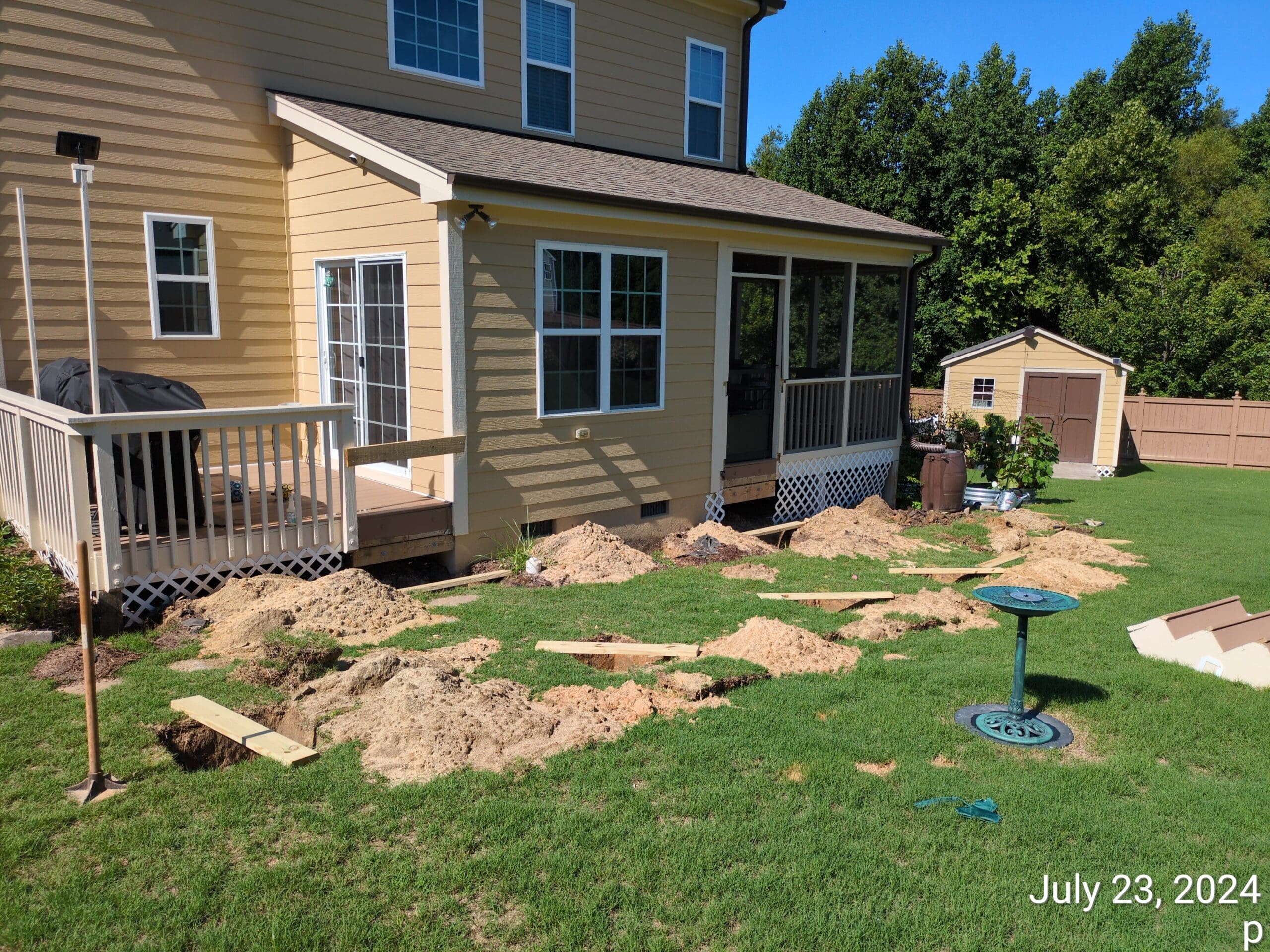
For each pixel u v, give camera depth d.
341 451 7.04
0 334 7.71
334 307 9.15
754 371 11.45
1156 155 28.52
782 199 11.77
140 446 6.64
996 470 13.83
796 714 4.99
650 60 12.33
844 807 4.01
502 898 3.28
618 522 9.54
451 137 9.05
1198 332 22.39
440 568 8.23
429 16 9.94
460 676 5.11
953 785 4.24
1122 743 4.88
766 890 3.39
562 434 8.70
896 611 7.24
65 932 3.02
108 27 7.99
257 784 3.94
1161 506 14.16
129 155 8.27
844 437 12.09
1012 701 5.06
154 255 8.55
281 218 9.42
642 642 6.12
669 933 3.14
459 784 4.00
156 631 5.86
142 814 3.72
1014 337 19.11
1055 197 28.83
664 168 11.56
